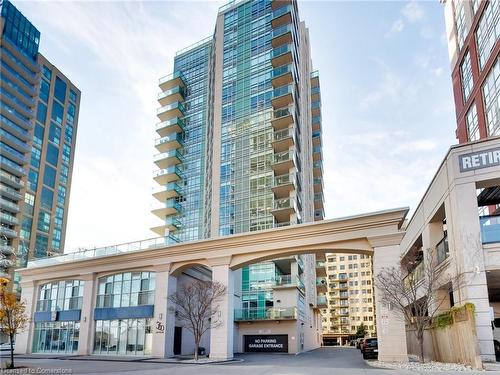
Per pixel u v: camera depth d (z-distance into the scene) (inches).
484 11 1552.7
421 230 1176.8
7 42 3403.1
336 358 1126.4
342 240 940.6
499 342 855.1
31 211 3467.0
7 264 3068.4
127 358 1082.7
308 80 2797.7
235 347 1568.7
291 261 1708.9
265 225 1866.4
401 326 829.2
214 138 2183.8
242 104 2161.7
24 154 3479.3
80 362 970.7
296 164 1964.8
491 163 829.2
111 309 1261.1
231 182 2038.6
